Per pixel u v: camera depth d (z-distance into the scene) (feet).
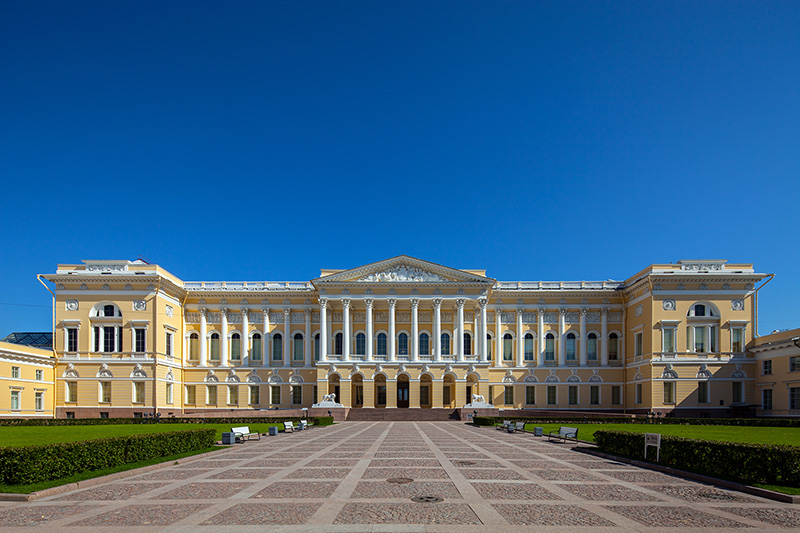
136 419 194.90
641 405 244.01
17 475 61.77
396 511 51.70
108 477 68.28
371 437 133.90
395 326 265.95
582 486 64.95
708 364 230.48
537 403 266.36
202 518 49.16
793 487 61.36
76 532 45.14
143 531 45.29
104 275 233.35
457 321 251.60
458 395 244.42
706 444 72.69
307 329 266.77
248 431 122.21
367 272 254.27
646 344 240.53
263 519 48.70
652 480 69.67
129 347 232.32
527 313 272.92
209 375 261.85
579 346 269.03
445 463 83.35
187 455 90.48
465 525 47.14
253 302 268.62
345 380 246.06
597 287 276.00
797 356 202.08
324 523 47.44
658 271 238.89
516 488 63.31
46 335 300.20
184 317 265.54
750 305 233.14
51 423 177.68
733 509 53.83
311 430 161.99
